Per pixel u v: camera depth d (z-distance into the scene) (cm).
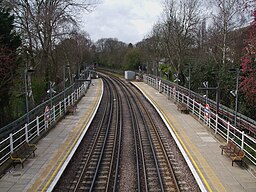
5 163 1505
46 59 3114
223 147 1658
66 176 1488
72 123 2472
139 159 1759
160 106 3269
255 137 1992
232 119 2231
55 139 1994
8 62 1981
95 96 4141
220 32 3519
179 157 1759
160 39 5475
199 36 5047
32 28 2897
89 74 6912
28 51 2842
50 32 3017
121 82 6331
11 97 2462
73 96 3419
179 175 1499
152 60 6475
